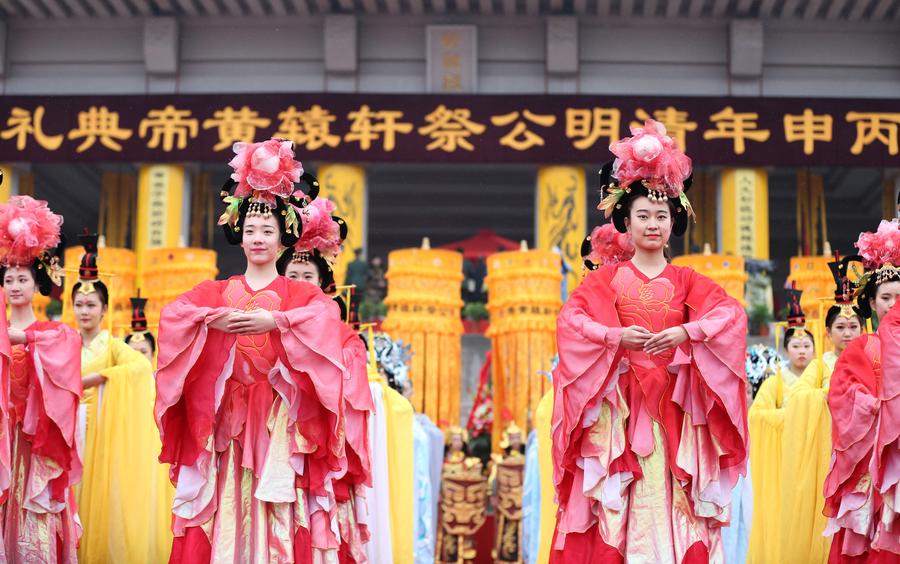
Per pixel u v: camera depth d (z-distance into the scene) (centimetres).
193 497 934
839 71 3462
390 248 4894
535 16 3438
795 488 1341
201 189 3972
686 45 3456
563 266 2766
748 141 3275
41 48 3497
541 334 2280
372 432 1365
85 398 1352
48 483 1176
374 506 1341
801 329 1479
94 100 3319
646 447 923
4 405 1070
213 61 3466
